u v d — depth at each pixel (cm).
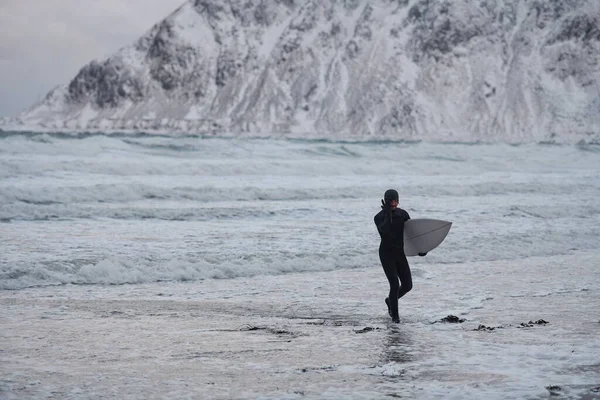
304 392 1250
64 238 3091
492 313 2006
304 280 2536
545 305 2130
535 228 3834
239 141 9244
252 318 1914
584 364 1436
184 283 2436
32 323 1792
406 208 4403
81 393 1234
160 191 4669
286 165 6575
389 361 1467
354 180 6044
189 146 8425
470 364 1440
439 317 1948
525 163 9050
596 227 4009
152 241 3075
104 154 7169
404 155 9194
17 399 1194
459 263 2950
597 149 11938
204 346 1591
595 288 2438
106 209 3919
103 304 2061
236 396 1226
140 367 1409
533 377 1340
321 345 1611
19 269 2375
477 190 5622
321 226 3716
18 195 4209
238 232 3425
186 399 1208
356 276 2634
